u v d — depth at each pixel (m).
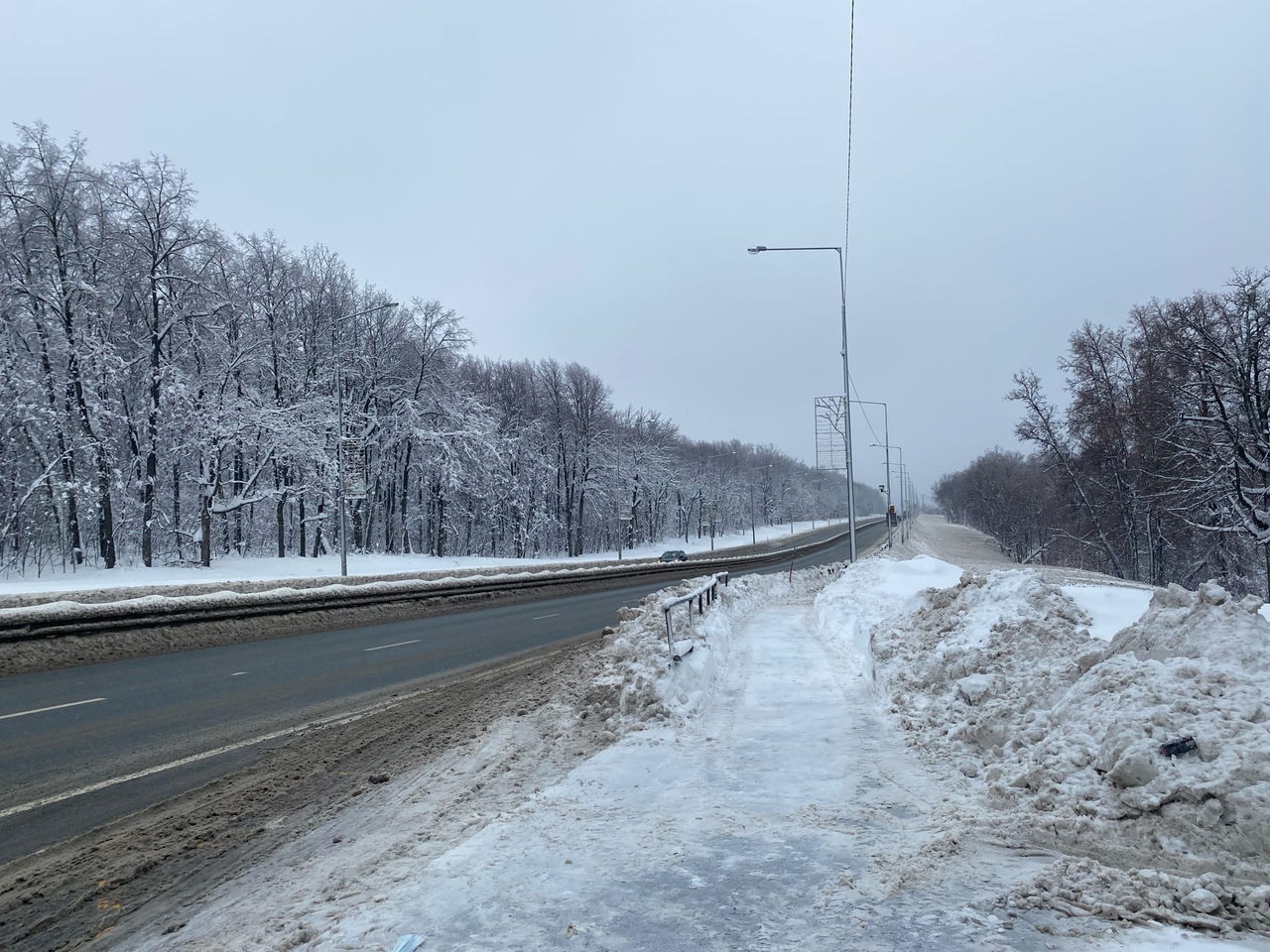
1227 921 3.58
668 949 3.67
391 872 4.77
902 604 13.69
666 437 94.62
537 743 8.12
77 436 32.75
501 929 3.90
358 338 48.69
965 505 145.38
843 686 10.65
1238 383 33.47
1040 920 3.74
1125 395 47.06
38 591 19.44
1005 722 6.54
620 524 78.75
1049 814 4.95
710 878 4.50
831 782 6.38
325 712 10.11
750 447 161.25
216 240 37.38
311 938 3.92
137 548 39.56
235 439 38.56
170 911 4.50
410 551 52.25
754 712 9.16
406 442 52.38
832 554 74.44
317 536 46.72
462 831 5.55
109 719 9.68
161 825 6.01
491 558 49.03
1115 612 9.94
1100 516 51.09
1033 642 7.89
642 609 13.72
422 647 16.45
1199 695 4.90
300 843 5.56
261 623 19.03
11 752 8.16
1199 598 5.90
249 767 7.62
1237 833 4.10
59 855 5.43
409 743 8.45
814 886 4.34
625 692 8.89
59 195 31.97
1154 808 4.45
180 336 38.41
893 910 3.96
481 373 66.12
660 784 6.43
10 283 31.02
